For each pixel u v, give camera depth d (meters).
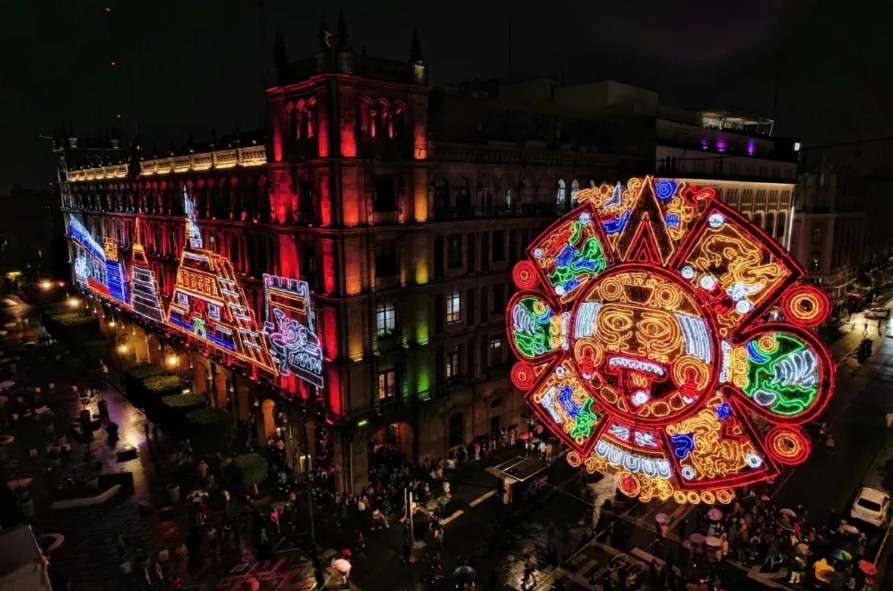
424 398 45.12
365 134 39.88
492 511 40.06
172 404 48.34
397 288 42.56
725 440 22.95
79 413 57.66
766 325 21.72
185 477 44.38
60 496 41.66
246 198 49.25
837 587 30.78
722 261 22.88
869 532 36.59
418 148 42.62
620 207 26.00
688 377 23.41
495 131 55.97
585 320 26.53
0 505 40.91
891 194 121.88
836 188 90.50
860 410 55.72
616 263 26.06
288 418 45.44
